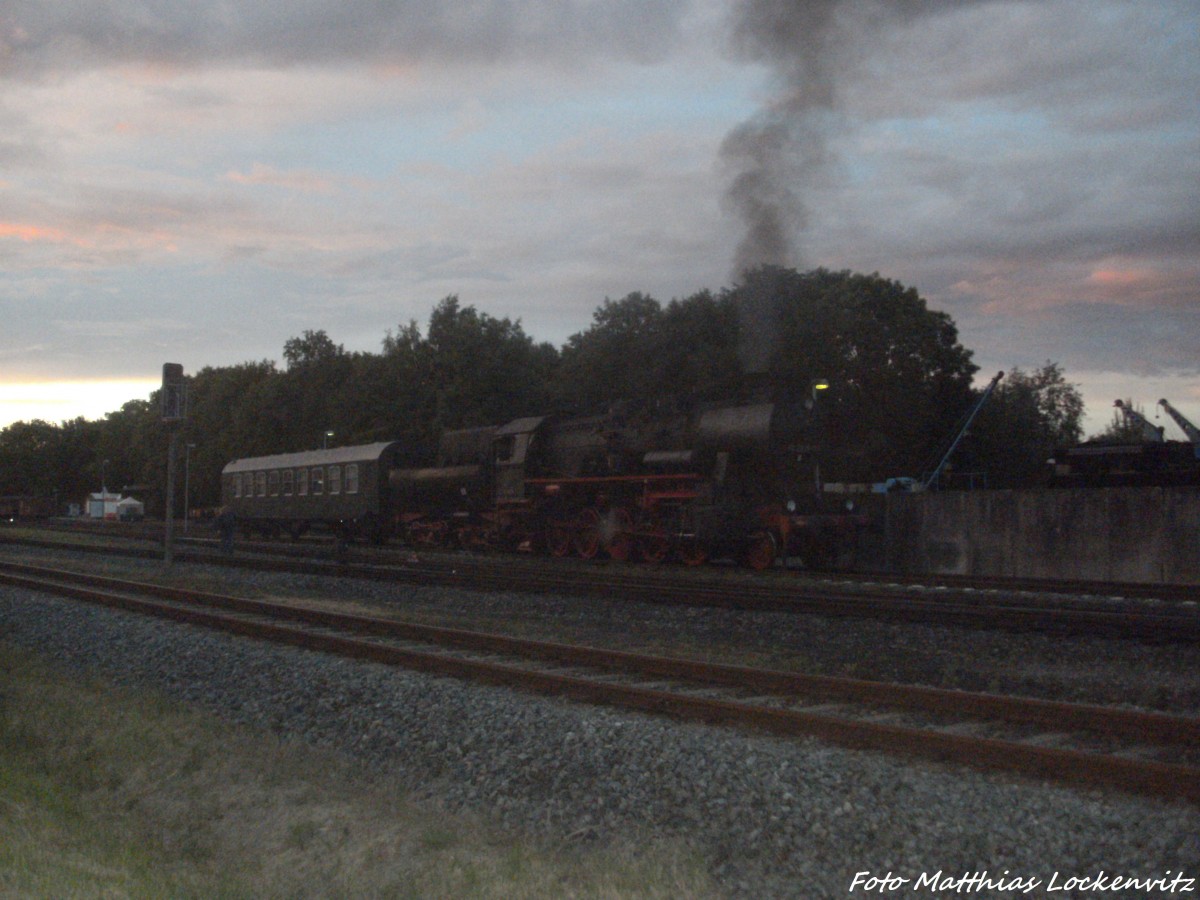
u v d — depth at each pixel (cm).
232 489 5094
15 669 1341
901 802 669
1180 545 2356
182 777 880
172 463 2644
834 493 2577
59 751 959
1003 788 684
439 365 5897
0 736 999
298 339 8619
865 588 1973
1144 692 1040
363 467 4084
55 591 2050
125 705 1115
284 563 2603
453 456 3756
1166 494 2388
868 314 4878
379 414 6184
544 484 3238
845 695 983
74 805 810
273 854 726
